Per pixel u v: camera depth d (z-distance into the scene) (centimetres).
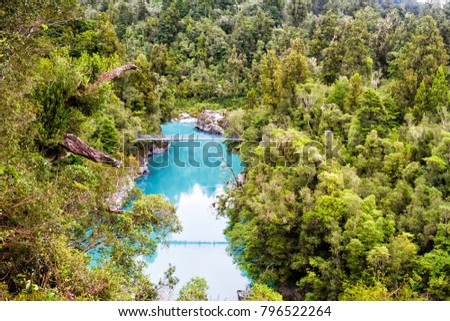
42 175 1628
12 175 1332
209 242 3359
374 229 2353
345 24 6900
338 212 2495
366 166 3284
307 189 2714
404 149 3250
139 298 1580
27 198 1246
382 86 5362
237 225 3147
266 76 5359
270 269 2728
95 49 5662
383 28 6950
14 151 1372
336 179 2697
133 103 5253
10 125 1341
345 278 2339
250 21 10456
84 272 1343
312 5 11775
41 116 1708
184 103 8562
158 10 11106
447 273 2236
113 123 4100
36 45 1598
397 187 2847
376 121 3800
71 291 1262
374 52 6669
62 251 1323
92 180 1897
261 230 2756
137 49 9038
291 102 4831
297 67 4972
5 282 1214
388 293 2084
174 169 5500
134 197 2802
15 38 1398
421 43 5175
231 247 3048
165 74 8838
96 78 2241
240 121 5278
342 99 4488
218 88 8694
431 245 2523
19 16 1405
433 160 2894
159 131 5634
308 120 4316
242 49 9531
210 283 2753
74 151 1858
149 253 1880
